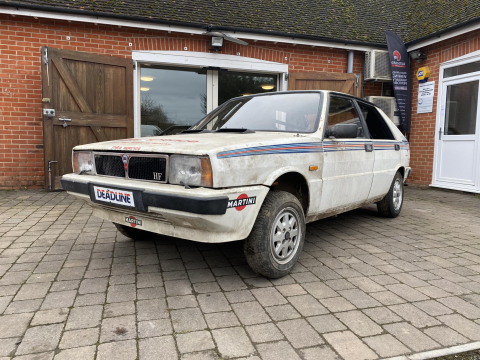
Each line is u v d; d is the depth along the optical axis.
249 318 2.25
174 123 7.91
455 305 2.49
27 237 3.91
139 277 2.88
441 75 7.95
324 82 8.33
